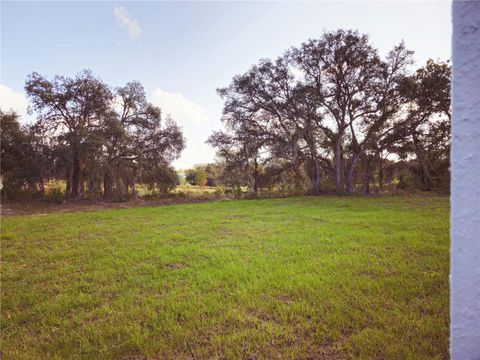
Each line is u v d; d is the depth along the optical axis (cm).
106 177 2225
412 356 191
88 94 2220
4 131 1997
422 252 439
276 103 2314
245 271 381
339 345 213
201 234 660
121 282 371
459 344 56
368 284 313
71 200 2091
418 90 2017
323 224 744
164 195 2475
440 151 2247
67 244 603
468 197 54
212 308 280
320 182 2528
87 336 240
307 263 407
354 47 2131
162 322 256
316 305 278
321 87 2328
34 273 422
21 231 776
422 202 1327
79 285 358
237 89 2378
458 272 56
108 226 825
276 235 617
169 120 2644
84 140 1997
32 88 2059
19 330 258
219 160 2539
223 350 217
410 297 280
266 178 2519
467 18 54
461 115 54
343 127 2312
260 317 263
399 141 2264
